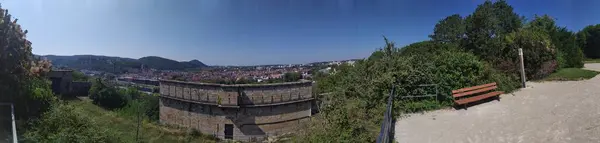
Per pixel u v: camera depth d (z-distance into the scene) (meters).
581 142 6.81
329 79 19.22
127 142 16.22
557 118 8.96
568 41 25.98
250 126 30.95
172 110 36.09
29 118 11.53
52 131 10.75
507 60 18.08
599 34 46.34
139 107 35.84
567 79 17.42
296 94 33.44
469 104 11.79
